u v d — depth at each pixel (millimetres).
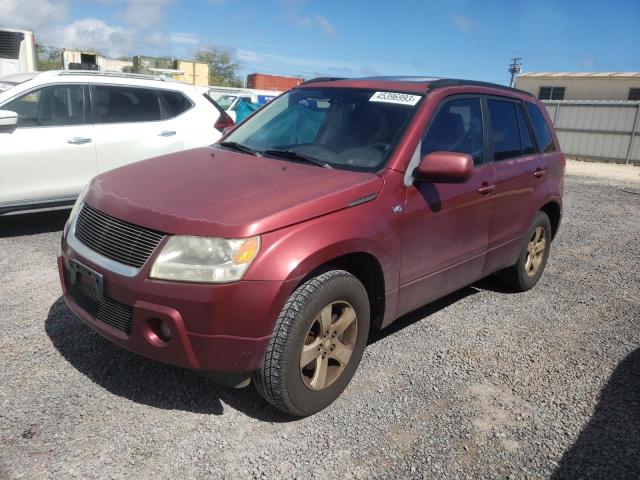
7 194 6094
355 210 3191
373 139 3734
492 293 5453
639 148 21953
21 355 3596
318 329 3074
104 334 3006
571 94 37375
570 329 4684
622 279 6207
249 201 2977
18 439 2795
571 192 13188
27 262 5461
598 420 3328
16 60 11773
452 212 3908
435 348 4145
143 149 7008
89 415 3031
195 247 2748
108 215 3086
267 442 2926
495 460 2912
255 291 2734
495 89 4750
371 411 3270
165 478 2617
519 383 3715
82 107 6609
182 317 2729
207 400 3256
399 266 3516
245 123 4672
